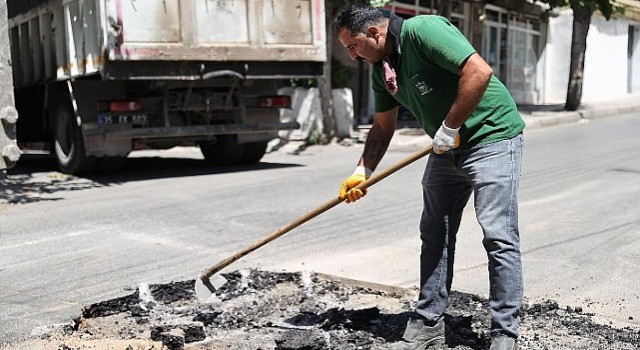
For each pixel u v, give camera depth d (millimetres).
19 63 12094
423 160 11914
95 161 10516
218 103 10625
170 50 9547
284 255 6012
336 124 14969
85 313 4660
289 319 4543
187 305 4855
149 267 5699
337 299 4941
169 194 9000
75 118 10367
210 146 11930
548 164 10961
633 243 6141
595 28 23719
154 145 10688
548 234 6551
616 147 12727
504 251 3549
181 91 10328
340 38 3703
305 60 10648
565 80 23844
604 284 5059
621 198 8109
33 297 4996
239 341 4148
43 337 4219
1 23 7352
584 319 4332
